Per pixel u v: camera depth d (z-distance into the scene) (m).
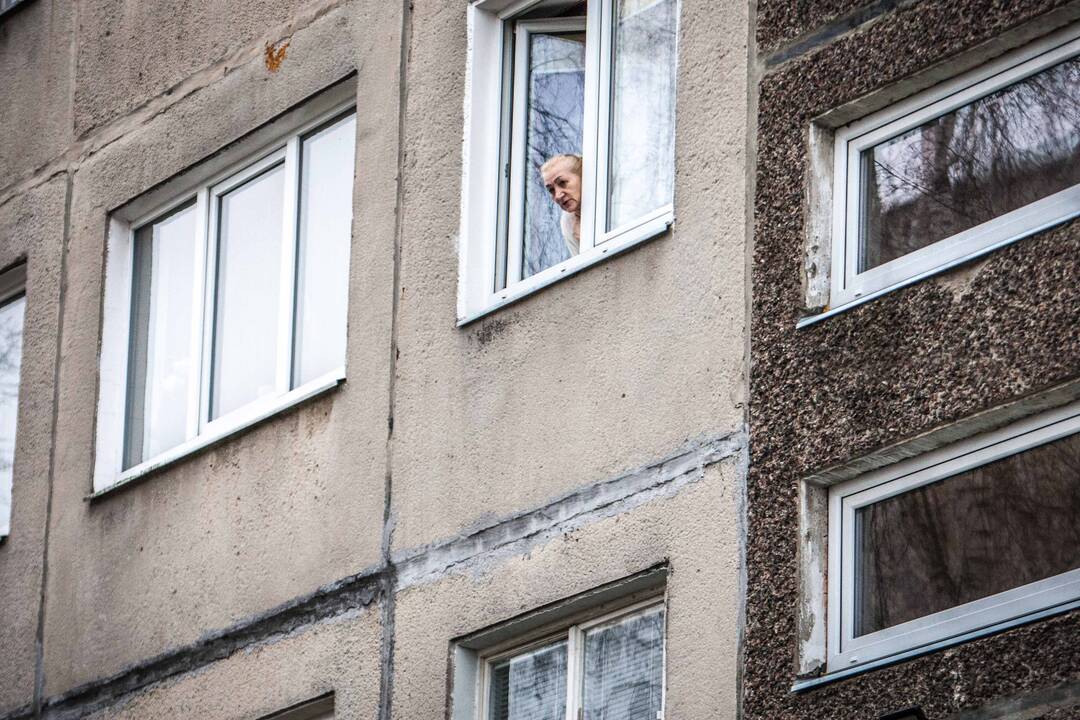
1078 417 18.14
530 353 22.69
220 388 27.25
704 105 21.66
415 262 24.44
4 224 30.77
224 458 26.11
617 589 21.14
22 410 29.42
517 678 22.38
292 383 26.16
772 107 20.89
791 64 20.86
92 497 27.83
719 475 20.38
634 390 21.47
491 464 22.72
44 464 28.80
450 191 24.34
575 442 21.89
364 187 25.36
